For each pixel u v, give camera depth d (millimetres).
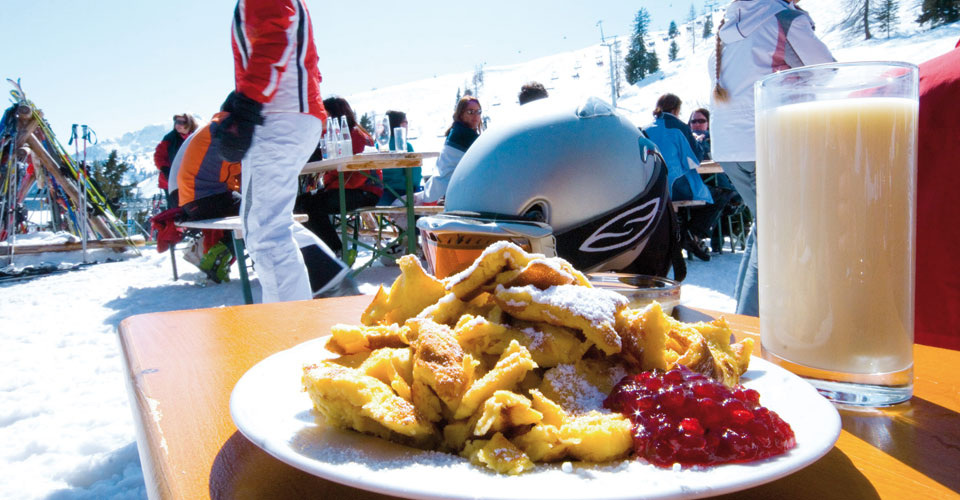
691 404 450
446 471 410
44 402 2344
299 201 5738
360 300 1328
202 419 601
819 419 485
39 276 6871
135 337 977
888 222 616
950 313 1304
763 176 705
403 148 5680
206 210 4809
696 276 5270
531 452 446
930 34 48250
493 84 115812
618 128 1707
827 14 67625
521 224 1612
